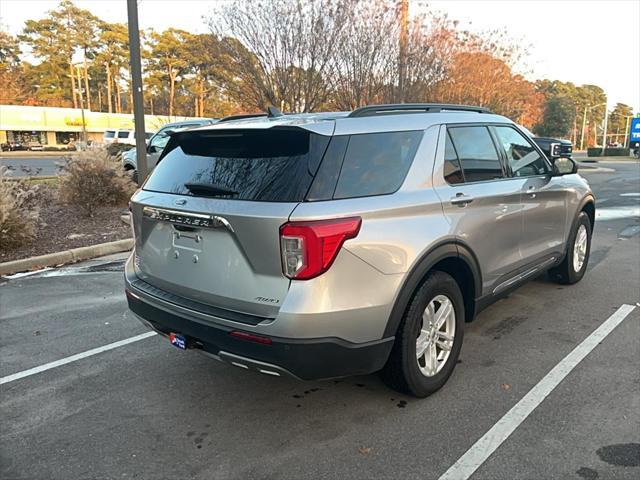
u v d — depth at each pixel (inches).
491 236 157.8
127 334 196.1
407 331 131.0
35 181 634.8
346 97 583.2
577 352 168.6
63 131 2534.5
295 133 122.1
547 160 199.6
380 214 121.3
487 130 168.7
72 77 3053.6
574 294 225.8
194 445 125.1
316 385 152.9
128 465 118.0
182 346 133.3
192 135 140.3
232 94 631.8
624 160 1646.2
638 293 226.5
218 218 119.3
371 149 127.7
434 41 652.1
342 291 114.7
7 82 2630.4
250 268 116.6
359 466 115.4
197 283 128.3
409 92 608.4
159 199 137.3
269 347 113.0
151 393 151.0
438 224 135.3
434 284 136.0
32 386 156.2
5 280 272.2
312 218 110.8
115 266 301.1
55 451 123.7
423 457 117.8
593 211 243.3
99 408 143.0
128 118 2723.9
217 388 153.3
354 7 569.3
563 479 109.3
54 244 336.2
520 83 1001.5
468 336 183.5
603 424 128.0
